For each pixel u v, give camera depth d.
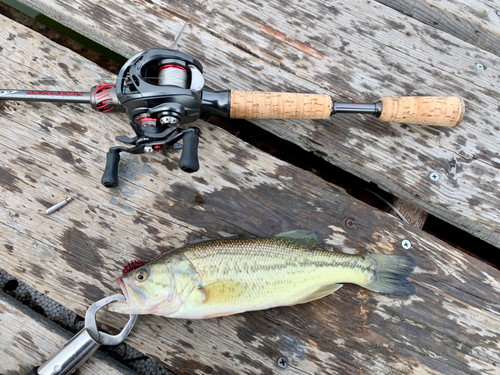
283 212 0.42
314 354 0.38
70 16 0.45
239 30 0.46
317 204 0.42
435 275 0.41
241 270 0.36
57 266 0.39
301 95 0.40
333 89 0.45
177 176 0.42
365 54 0.47
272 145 0.55
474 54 0.48
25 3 0.46
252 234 0.41
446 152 0.44
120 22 0.45
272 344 0.38
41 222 0.39
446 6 0.50
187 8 0.46
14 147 0.41
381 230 0.42
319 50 0.46
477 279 0.41
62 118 0.42
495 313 0.40
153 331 0.38
